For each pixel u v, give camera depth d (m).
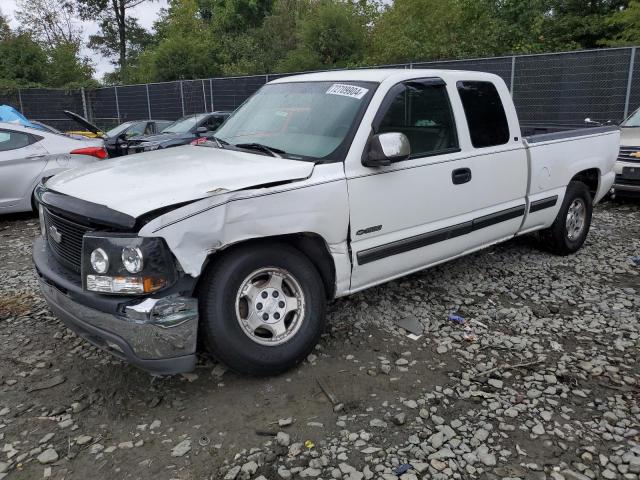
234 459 2.84
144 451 2.90
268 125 4.31
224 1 40.72
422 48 20.95
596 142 6.05
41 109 26.59
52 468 2.79
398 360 3.79
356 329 4.25
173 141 10.34
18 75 29.98
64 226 3.35
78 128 26.02
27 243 6.98
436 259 4.51
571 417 3.20
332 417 3.18
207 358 3.79
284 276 3.49
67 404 3.33
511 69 14.27
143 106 24.11
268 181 3.33
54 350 3.99
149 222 2.92
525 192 5.23
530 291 5.07
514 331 4.27
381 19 24.84
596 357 3.88
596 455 2.88
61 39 40.22
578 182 5.98
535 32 20.89
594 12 22.67
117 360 3.83
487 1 22.69
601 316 4.54
